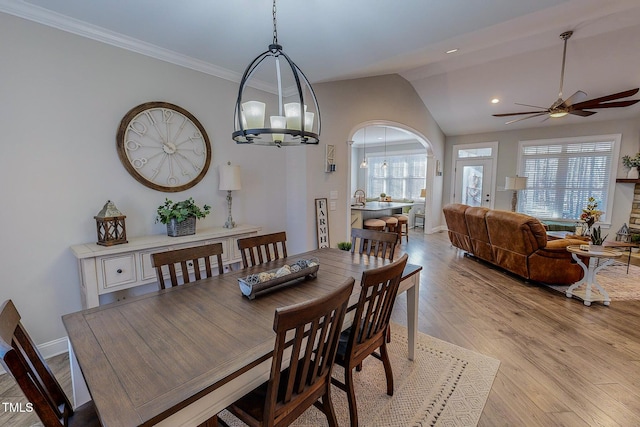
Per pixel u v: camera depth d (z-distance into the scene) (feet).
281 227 13.39
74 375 5.04
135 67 8.66
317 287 5.84
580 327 9.21
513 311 10.37
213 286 5.90
